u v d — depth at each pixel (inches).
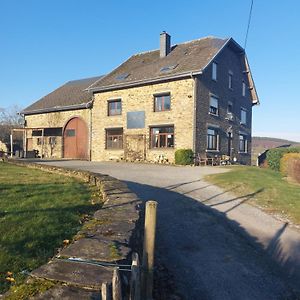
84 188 344.5
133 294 115.7
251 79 1248.8
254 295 181.2
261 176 635.5
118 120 1030.4
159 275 195.5
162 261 217.5
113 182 330.3
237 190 473.7
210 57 926.4
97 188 345.7
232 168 804.0
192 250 242.1
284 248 257.3
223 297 176.7
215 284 191.0
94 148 1085.1
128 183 503.2
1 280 128.9
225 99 1061.8
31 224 196.4
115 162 954.7
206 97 940.0
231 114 1083.9
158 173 647.8
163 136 941.8
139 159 976.3
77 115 1136.8
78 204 258.7
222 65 1052.5
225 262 223.8
